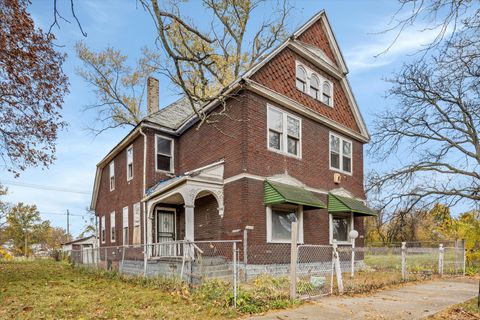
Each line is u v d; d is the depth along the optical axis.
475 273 15.08
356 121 18.58
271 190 12.51
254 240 12.02
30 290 11.38
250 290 8.48
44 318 7.19
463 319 6.75
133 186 17.33
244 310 7.18
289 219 13.62
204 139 14.83
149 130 16.22
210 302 7.84
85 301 8.90
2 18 12.24
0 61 13.08
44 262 31.17
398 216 17.17
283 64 14.50
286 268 12.71
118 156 20.14
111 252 18.00
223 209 12.95
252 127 12.73
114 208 20.11
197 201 14.73
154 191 14.52
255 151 12.68
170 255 13.30
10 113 14.91
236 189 12.51
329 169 16.03
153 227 15.30
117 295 9.63
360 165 18.38
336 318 6.68
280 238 13.08
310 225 14.45
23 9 12.77
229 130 13.25
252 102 12.90
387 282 11.02
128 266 15.33
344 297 8.79
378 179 17.70
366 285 10.05
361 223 17.59
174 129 16.67
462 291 10.03
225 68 20.61
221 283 8.95
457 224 18.94
